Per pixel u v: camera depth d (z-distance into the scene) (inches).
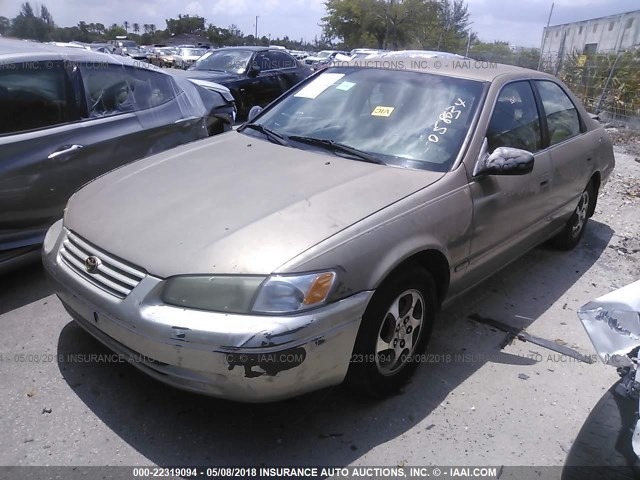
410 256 105.8
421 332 117.6
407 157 125.5
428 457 98.7
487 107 135.7
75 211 115.9
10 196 146.6
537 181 148.9
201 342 86.5
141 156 184.1
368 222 101.2
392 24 2036.2
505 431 106.3
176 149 141.8
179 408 106.7
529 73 163.8
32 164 150.5
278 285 88.4
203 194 109.9
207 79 395.2
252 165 123.6
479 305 156.2
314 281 90.2
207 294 89.0
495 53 913.5
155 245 96.6
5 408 104.3
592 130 192.1
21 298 145.3
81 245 105.7
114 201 113.2
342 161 125.2
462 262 124.3
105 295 97.0
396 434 103.7
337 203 105.3
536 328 145.5
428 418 108.4
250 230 96.3
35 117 154.6
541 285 171.6
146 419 103.5
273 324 86.3
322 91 153.1
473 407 112.5
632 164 353.7
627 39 691.4
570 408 114.1
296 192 109.0
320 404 110.3
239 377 87.4
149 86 194.1
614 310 78.9
